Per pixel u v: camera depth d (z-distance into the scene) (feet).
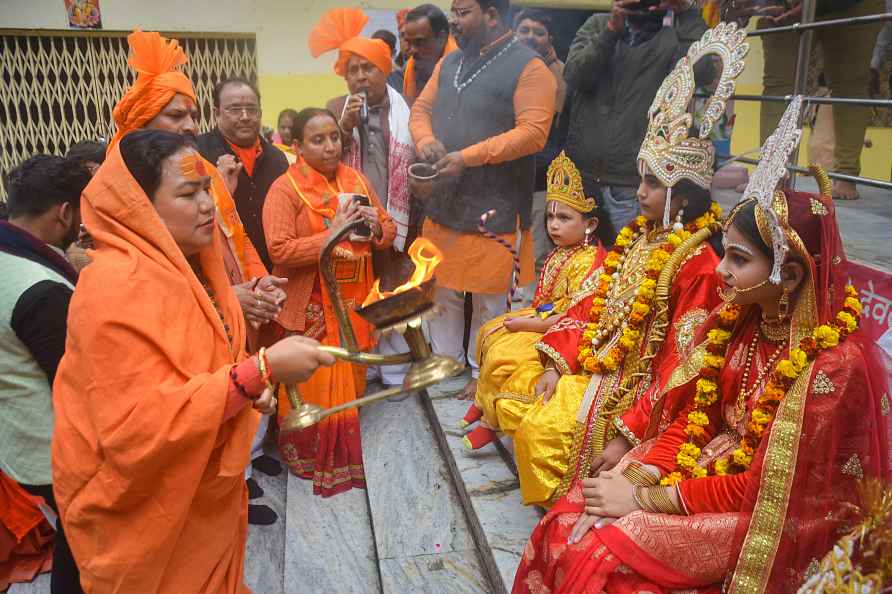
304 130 9.27
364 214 9.08
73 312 4.43
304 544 8.48
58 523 5.43
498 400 7.76
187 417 4.19
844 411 4.55
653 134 6.48
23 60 12.80
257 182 9.98
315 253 9.21
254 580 7.93
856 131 10.45
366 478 9.32
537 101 8.29
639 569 4.86
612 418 6.56
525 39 9.10
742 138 11.78
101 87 13.03
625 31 8.17
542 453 6.70
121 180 4.52
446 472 9.36
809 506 4.58
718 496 4.97
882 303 6.64
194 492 4.44
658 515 5.00
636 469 5.49
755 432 4.88
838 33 9.74
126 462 4.27
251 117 9.58
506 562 6.83
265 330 9.81
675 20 8.20
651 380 6.50
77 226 6.93
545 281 8.53
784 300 4.85
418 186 8.87
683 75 6.33
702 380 5.54
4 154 13.55
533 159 8.90
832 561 4.61
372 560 8.15
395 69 10.21
